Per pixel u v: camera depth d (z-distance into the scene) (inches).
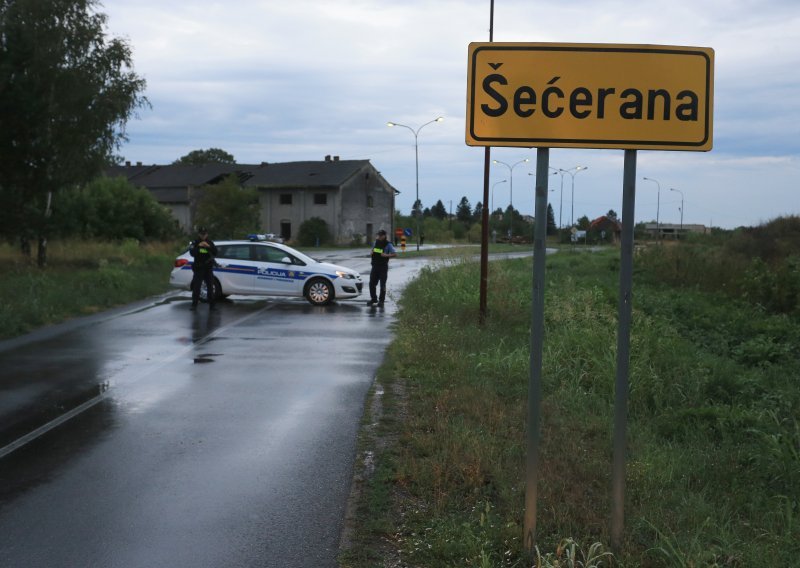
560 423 266.1
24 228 987.9
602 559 147.4
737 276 791.1
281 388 327.6
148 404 296.0
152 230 1718.8
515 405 291.3
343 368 376.8
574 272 1037.2
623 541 155.7
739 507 196.5
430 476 198.5
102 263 941.2
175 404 296.2
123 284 771.4
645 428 271.1
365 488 196.9
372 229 2876.5
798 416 291.3
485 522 163.9
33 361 390.9
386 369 364.2
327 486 199.3
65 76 1051.3
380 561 153.3
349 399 305.1
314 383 338.6
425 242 2994.6
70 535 166.4
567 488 195.6
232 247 719.1
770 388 347.3
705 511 184.5
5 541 162.9
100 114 1077.8
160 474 209.2
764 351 425.1
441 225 3595.0
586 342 371.6
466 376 334.6
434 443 227.5
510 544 155.1
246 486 199.3
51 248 1173.7
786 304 627.2
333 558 155.3
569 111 151.4
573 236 2812.5
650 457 227.3
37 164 1044.5
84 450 232.2
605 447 241.0
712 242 1412.4
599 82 150.9
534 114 151.8
